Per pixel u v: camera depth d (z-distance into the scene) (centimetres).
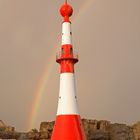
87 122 13050
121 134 13188
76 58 4534
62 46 4609
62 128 4247
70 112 4297
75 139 4203
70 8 4781
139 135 13412
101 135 12812
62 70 4491
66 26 4697
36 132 12850
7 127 13362
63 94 4388
